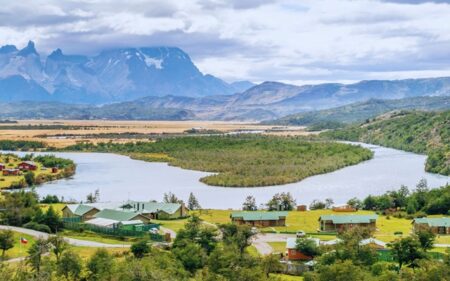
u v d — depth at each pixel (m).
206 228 181.75
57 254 158.12
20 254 171.88
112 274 137.75
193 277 147.50
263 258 156.25
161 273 135.25
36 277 134.62
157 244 184.38
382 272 139.50
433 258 154.75
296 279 146.12
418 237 169.25
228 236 179.75
